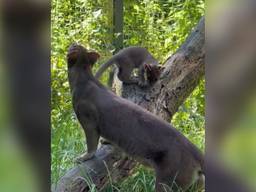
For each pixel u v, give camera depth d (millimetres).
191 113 6070
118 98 4129
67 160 4391
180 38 7164
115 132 3975
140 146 3883
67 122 5344
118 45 7031
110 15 7109
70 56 4164
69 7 7348
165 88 4465
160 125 3906
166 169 3777
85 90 4098
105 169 3908
